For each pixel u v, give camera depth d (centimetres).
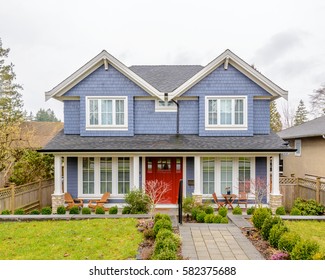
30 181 1507
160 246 614
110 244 730
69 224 918
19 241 753
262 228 775
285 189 1455
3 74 3241
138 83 1388
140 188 1255
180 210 927
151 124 1435
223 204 1295
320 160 1711
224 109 1401
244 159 1391
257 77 1367
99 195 1377
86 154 1274
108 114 1403
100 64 1392
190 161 1409
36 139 2714
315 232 834
